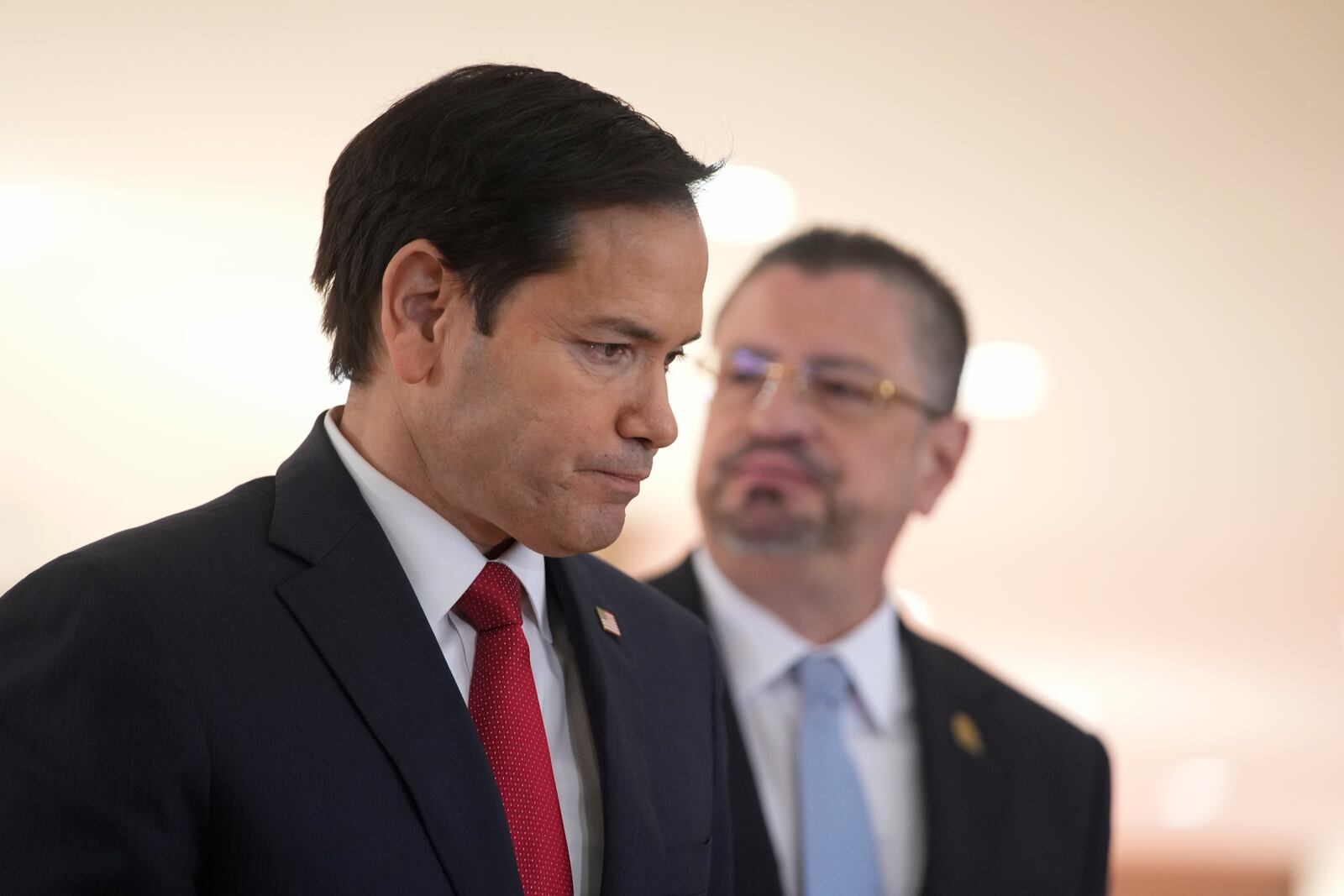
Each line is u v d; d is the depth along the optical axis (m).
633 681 4.12
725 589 6.18
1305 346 14.97
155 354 12.46
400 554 3.72
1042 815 6.07
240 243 12.36
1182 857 15.20
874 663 6.13
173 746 3.22
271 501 3.77
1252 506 15.55
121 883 3.15
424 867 3.38
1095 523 15.71
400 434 3.72
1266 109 13.55
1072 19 12.92
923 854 5.90
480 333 3.50
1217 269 14.65
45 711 3.21
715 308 14.23
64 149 11.92
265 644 3.43
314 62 11.98
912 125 13.61
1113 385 15.32
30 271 12.10
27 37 11.46
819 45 12.96
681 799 4.09
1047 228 14.45
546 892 3.59
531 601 3.95
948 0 12.63
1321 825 15.10
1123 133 13.77
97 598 3.31
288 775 3.31
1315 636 15.67
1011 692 6.44
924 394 6.35
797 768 5.89
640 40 12.70
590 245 3.46
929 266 6.68
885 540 6.26
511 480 3.53
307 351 12.62
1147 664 15.80
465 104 3.61
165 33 11.62
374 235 3.68
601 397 3.50
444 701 3.54
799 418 6.08
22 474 12.40
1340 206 14.12
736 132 13.46
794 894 5.73
